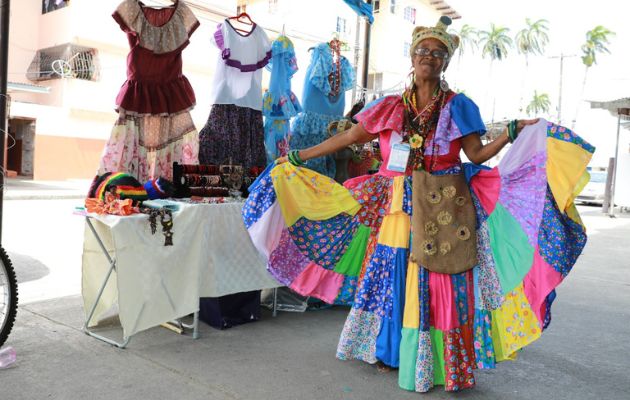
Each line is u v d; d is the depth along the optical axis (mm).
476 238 2959
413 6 26344
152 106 4098
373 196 3160
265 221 3221
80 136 18438
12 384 2744
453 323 2850
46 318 3885
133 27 3859
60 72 17438
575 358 3695
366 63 7473
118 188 3432
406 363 2895
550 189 2811
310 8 17688
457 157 3021
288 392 2846
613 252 9133
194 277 3602
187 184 3988
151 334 3684
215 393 2781
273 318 4266
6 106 4367
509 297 2904
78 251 6871
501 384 3160
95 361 3123
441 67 2920
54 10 18531
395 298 2943
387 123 2996
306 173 3264
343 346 3088
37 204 12328
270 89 4836
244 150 4602
